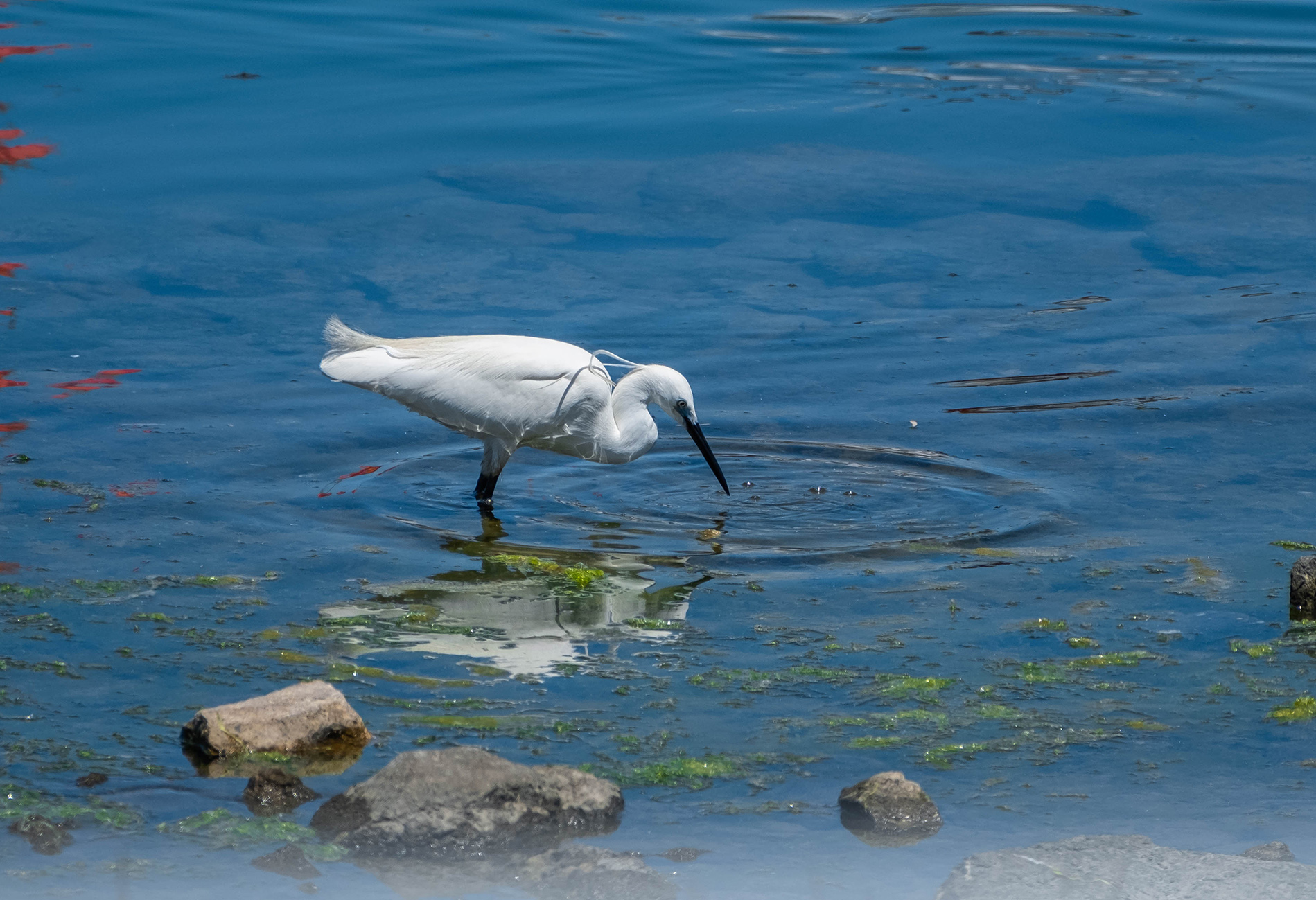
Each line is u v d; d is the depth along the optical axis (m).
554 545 11.51
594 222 19.59
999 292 17.92
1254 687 8.73
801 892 6.33
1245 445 13.59
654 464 13.68
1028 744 7.98
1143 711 8.41
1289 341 16.39
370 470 13.16
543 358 12.73
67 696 8.33
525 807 6.89
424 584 10.54
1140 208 20.48
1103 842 6.80
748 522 12.05
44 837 6.70
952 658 9.21
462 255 18.38
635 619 9.92
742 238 19.31
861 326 16.88
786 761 7.75
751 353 16.08
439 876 6.45
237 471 12.84
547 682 8.78
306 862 6.54
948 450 13.66
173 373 15.04
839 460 13.55
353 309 16.66
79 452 13.01
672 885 6.38
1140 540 11.41
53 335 15.70
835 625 9.81
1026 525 11.78
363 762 7.58
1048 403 14.79
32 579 10.22
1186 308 17.47
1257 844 6.85
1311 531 11.52
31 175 19.94
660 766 7.61
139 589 10.14
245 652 9.11
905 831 6.97
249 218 19.14
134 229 18.62
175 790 7.21
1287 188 21.08
